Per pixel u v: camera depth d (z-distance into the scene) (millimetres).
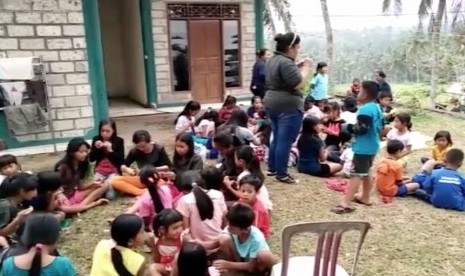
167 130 8531
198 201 3264
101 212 4469
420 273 3285
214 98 11430
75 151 4504
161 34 10656
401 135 5828
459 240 3820
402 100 10859
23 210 3424
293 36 4828
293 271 2551
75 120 7297
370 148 4211
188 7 10789
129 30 11969
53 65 7020
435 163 5062
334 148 6207
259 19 11484
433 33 11320
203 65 11180
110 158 5074
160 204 3719
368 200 4605
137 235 2600
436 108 10469
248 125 6754
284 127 5066
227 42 11289
